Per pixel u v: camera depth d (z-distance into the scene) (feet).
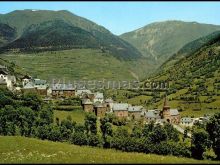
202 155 508.94
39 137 577.43
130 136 609.01
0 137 449.89
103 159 287.28
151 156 346.54
